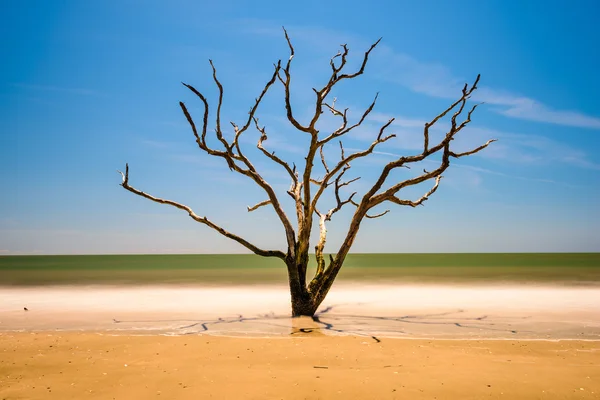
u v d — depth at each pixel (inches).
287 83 450.9
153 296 739.4
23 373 274.2
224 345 345.4
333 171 497.4
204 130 457.4
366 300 676.7
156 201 479.8
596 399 226.4
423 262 2795.3
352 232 497.0
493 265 2091.5
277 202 494.3
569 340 370.0
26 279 1133.1
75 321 482.3
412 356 313.0
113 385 249.9
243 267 2016.5
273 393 235.0
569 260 2928.2
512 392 236.1
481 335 396.2
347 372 272.7
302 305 490.6
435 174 458.9
